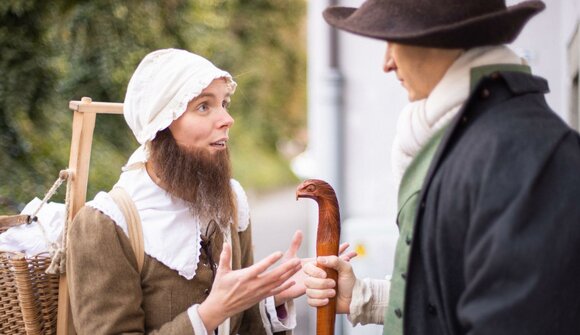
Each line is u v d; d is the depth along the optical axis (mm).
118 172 6004
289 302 2516
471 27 1719
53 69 5645
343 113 5344
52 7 5660
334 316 2180
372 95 5305
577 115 3568
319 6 5402
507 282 1568
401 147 1926
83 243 2135
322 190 2180
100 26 5906
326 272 2176
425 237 1786
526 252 1555
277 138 19641
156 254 2170
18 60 5434
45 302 2330
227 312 2068
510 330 1553
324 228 2189
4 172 5203
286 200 19359
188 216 2242
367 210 5340
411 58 1859
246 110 17188
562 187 1624
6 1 5309
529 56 4066
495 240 1575
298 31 16172
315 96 5648
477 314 1577
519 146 1647
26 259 2273
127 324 2127
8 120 5320
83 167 2344
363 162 5336
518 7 1739
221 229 2303
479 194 1641
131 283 2150
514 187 1608
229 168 2279
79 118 2344
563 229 1591
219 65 9750
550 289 1567
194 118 2189
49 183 5336
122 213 2170
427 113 1847
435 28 1722
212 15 7359
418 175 1877
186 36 6555
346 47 5309
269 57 15828
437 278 1772
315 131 5730
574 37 3422
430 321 1817
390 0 1837
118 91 5961
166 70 2168
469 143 1717
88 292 2125
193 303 2221
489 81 1761
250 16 15062
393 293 1959
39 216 2426
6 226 2348
